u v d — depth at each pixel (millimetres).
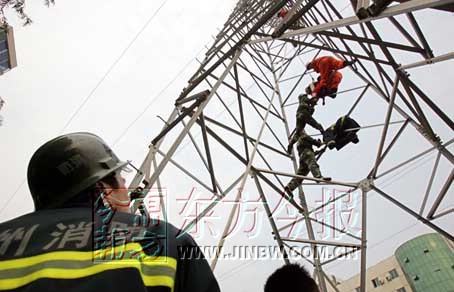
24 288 1030
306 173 8125
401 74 6188
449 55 4660
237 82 7629
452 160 6504
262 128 7320
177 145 5770
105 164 1667
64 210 1414
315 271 7023
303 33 4125
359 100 8609
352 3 4535
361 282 6172
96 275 1074
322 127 8438
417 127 7246
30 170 1625
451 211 6414
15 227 1302
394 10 2764
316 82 9234
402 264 42000
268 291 2797
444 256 39781
